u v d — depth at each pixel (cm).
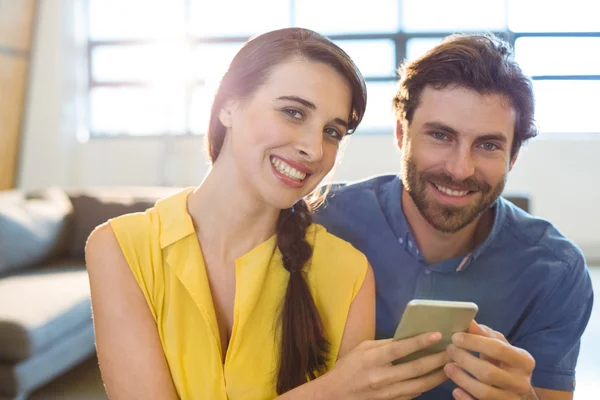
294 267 123
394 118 154
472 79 130
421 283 154
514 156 144
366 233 157
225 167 119
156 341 117
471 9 644
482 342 108
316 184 117
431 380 114
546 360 154
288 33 114
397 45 657
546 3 623
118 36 702
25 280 300
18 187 679
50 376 249
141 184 695
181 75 695
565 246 154
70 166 697
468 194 138
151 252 120
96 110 713
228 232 122
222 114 117
